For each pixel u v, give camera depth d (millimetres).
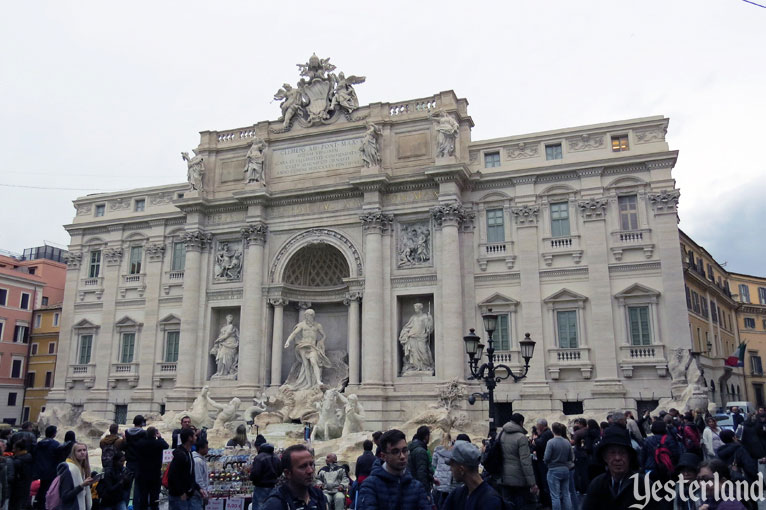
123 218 53625
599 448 8039
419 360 42094
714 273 62719
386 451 8938
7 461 16562
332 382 45344
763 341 69250
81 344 53375
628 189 41156
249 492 16141
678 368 37406
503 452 15062
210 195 50031
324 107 48156
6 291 67875
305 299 47906
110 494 13539
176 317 49781
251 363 44844
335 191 45781
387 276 43719
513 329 41500
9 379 67250
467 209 44125
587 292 40688
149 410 48625
